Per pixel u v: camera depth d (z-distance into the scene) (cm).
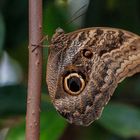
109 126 75
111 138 84
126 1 87
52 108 75
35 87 57
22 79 91
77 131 84
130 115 76
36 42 57
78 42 63
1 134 85
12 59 90
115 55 62
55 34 63
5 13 86
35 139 57
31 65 57
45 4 83
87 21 87
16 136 71
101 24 87
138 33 87
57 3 80
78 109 62
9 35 86
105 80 62
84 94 62
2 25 75
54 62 62
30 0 57
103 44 63
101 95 62
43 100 75
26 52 89
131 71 62
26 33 86
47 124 72
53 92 62
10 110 77
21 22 86
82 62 63
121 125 76
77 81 62
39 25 57
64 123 73
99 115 62
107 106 76
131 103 85
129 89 87
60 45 63
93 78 62
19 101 77
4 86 78
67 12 80
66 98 62
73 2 82
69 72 62
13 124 77
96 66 63
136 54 62
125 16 87
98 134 84
